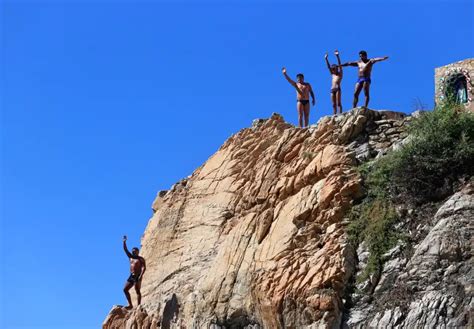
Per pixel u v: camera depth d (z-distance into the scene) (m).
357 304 23.56
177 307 28.61
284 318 24.47
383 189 25.25
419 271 22.84
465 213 23.05
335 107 29.11
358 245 24.64
